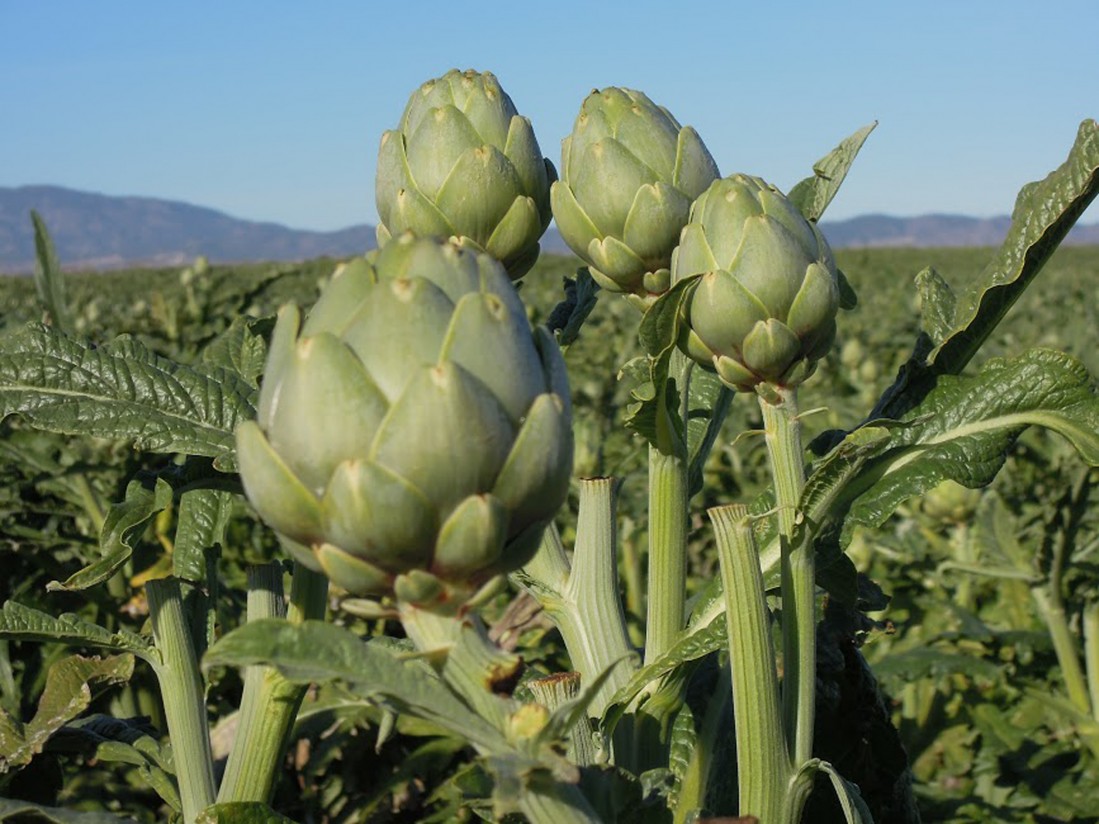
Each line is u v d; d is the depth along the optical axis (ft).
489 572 1.65
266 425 1.63
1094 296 25.31
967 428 2.34
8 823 2.35
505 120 2.46
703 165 2.46
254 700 2.30
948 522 5.35
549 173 2.59
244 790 2.31
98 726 2.75
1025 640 4.55
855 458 2.12
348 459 1.57
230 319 7.90
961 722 4.66
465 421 1.55
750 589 2.09
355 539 1.58
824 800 2.70
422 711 1.63
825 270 2.16
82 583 2.25
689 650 2.28
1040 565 4.43
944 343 2.36
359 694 1.62
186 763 2.41
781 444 2.22
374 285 1.63
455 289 1.63
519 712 1.64
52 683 2.56
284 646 1.60
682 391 2.51
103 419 2.34
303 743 4.02
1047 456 6.55
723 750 2.68
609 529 2.45
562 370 1.69
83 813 2.29
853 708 2.71
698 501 6.57
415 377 1.55
